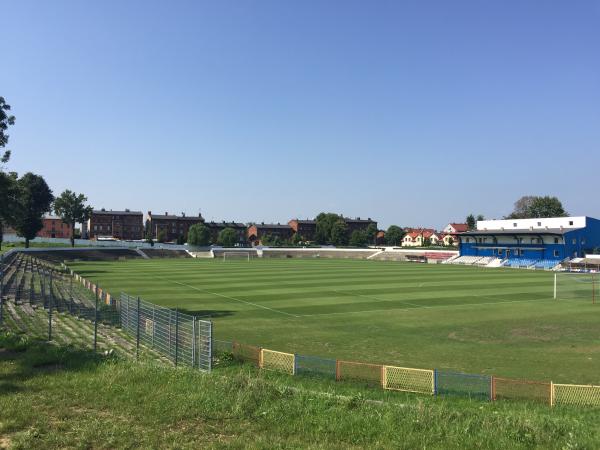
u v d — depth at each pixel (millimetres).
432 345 27812
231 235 165625
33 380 13062
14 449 8617
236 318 36594
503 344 28109
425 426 10531
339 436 9867
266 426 10281
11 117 33719
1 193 36125
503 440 9727
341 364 20141
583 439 9992
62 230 188000
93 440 9188
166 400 11586
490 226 125500
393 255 138875
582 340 29266
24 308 31312
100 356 17125
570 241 100562
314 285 60250
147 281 64062
